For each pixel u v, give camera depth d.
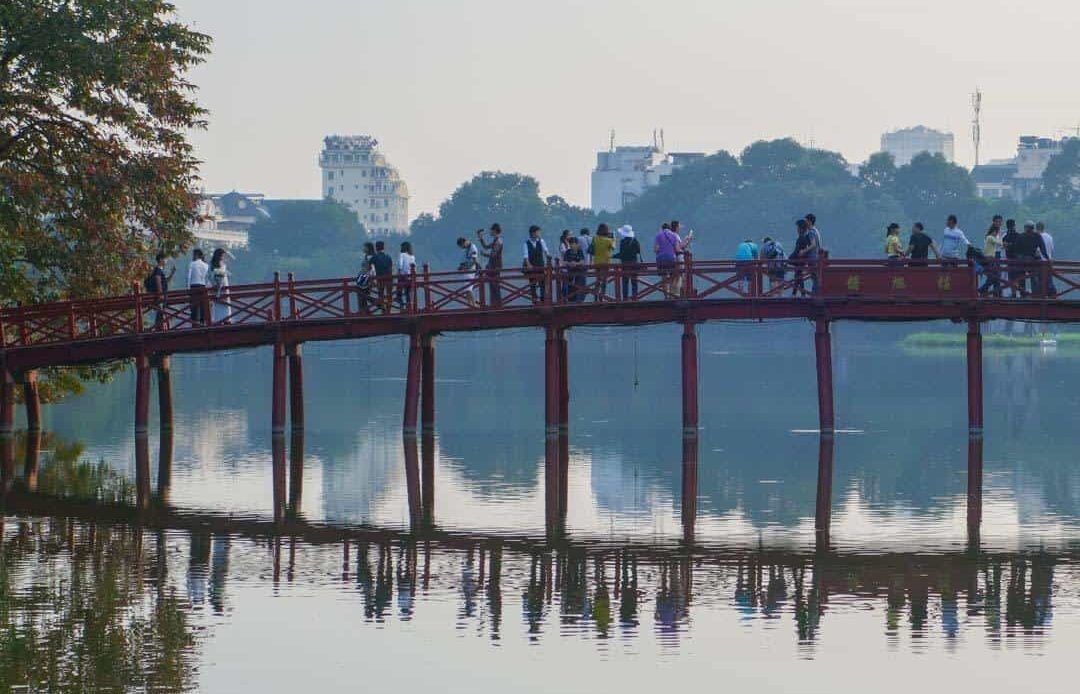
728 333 177.88
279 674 24.94
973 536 35.94
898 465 47.91
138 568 32.22
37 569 32.03
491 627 27.69
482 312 53.06
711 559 33.38
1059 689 24.17
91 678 24.58
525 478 45.44
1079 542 35.12
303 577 31.52
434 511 39.53
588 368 104.19
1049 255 52.62
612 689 24.23
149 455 50.78
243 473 46.44
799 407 69.12
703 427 59.44
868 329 175.38
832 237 197.00
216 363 120.75
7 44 51.59
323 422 62.66
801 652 26.12
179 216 54.16
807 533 36.38
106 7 51.31
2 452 51.31
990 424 60.88
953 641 26.75
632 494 42.25
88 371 60.69
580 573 31.92
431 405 59.22
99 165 52.41
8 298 55.62
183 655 25.86
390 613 28.62
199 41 54.25
